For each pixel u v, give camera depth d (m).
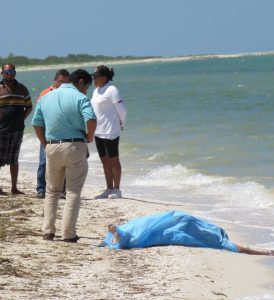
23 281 15.97
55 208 20.33
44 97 20.14
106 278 16.53
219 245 19.86
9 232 21.09
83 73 20.55
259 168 34.78
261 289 16.08
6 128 26.95
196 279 16.67
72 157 19.67
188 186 31.33
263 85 107.12
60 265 17.53
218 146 42.59
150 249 19.39
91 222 23.36
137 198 28.50
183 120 58.53
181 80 152.88
